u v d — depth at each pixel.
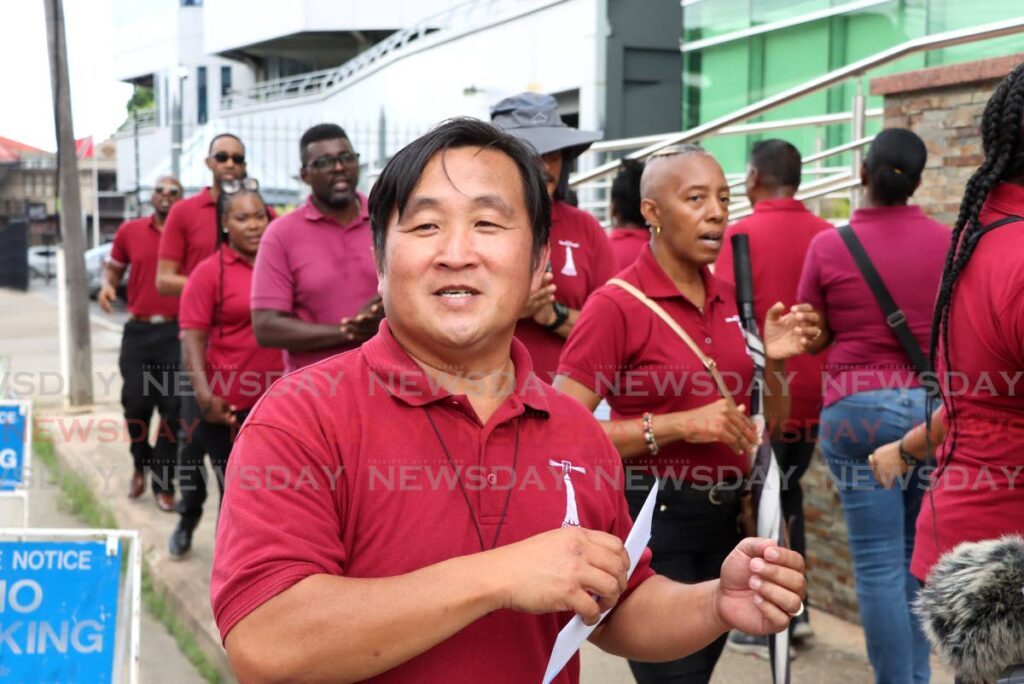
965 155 4.86
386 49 29.55
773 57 12.00
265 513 1.56
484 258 1.64
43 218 31.83
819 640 4.66
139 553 3.27
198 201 6.74
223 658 4.57
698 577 3.22
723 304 3.28
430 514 1.63
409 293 1.65
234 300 5.18
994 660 2.05
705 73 13.30
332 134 4.35
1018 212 2.44
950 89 4.91
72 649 3.19
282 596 1.49
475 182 1.64
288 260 4.40
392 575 1.62
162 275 6.71
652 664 3.09
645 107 18.41
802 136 11.52
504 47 21.28
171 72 47.03
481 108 22.33
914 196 5.11
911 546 3.75
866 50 10.50
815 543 5.07
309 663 1.48
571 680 1.82
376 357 1.68
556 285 3.94
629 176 4.91
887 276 3.71
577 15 18.72
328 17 38.62
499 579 1.50
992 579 2.05
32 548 3.20
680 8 18.44
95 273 24.70
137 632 3.22
